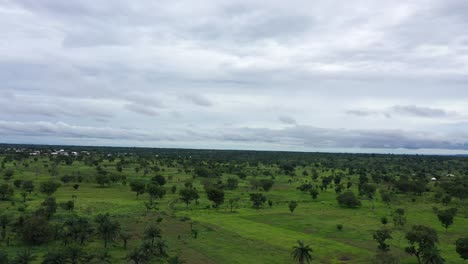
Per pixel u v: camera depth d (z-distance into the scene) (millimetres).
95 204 162125
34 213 129750
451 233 131875
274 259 97688
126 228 124688
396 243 115875
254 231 128250
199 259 96000
